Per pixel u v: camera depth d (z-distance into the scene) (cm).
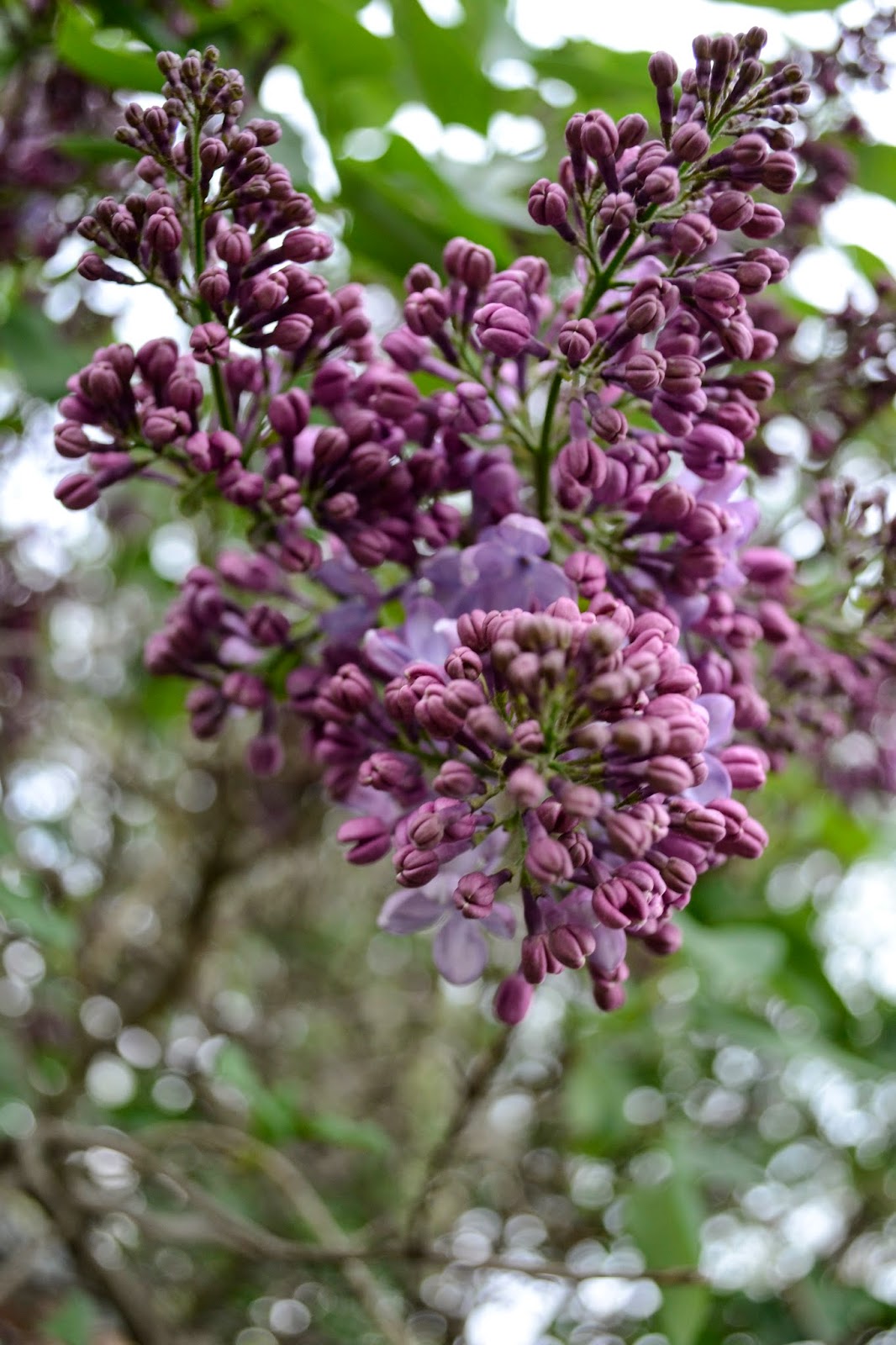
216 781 57
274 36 36
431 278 28
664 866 25
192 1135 39
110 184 37
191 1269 63
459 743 25
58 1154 45
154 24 35
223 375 29
